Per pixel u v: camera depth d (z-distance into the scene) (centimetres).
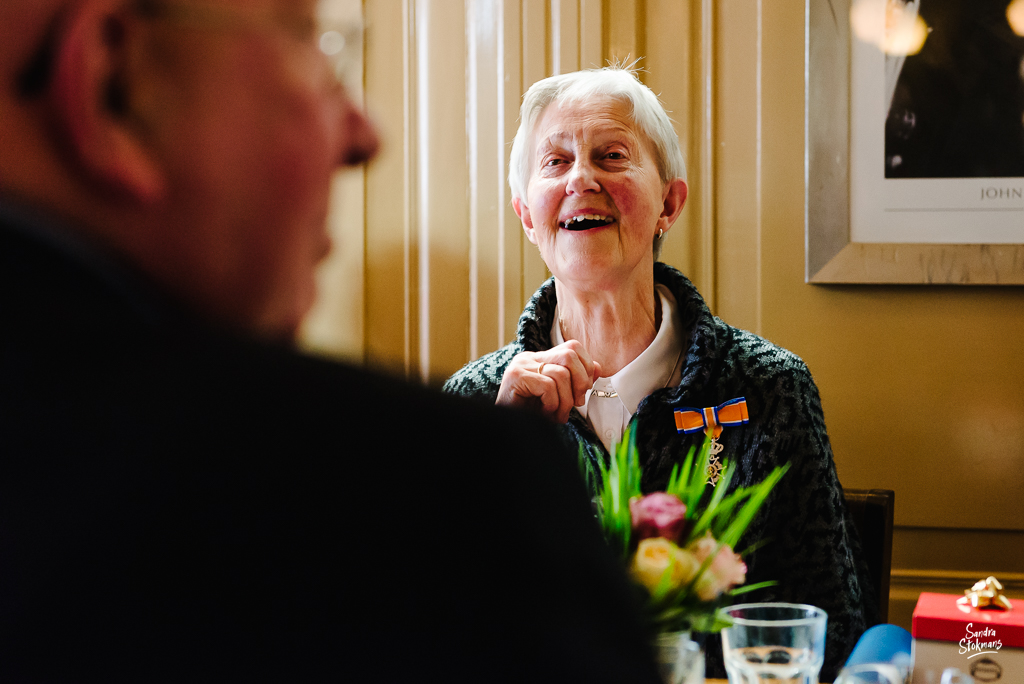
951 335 183
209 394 24
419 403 26
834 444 186
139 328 24
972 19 177
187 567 22
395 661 23
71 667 21
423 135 200
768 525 117
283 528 23
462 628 24
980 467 182
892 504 133
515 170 139
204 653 22
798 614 73
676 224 191
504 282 198
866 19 181
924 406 184
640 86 133
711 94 189
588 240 125
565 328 137
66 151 25
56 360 22
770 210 188
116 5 25
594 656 26
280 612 22
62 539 21
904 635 87
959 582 183
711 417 121
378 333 203
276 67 29
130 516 22
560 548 27
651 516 63
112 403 22
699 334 125
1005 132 177
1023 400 181
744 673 70
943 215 180
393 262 202
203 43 27
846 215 182
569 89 131
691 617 61
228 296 29
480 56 198
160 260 27
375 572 23
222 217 28
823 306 186
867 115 181
